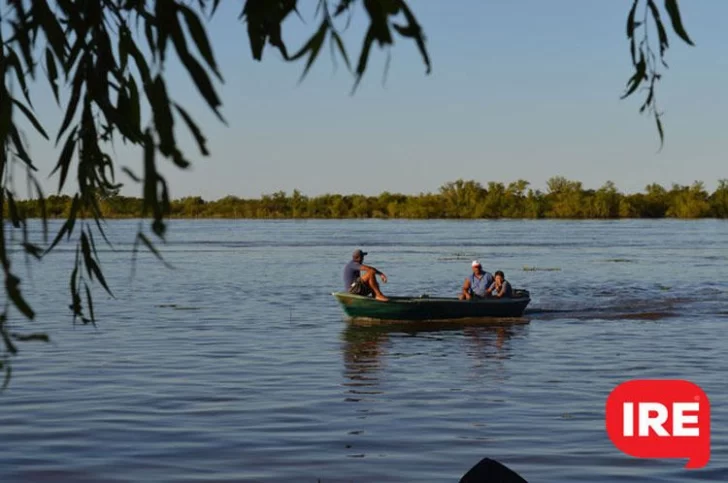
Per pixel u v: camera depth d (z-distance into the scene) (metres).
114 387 13.51
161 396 12.84
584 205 157.62
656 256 54.75
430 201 164.00
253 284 35.88
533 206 158.88
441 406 12.25
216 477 8.85
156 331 20.61
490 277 23.45
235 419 11.40
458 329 21.22
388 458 9.55
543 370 15.24
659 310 25.75
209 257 55.06
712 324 22.30
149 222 1.79
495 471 3.59
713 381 14.02
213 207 173.38
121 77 2.27
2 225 2.24
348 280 22.98
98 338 19.20
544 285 35.03
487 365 15.83
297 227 121.25
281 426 11.05
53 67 2.31
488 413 11.77
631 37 2.34
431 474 8.95
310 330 21.02
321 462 9.39
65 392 13.08
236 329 21.16
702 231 102.06
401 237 83.94
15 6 2.06
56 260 50.06
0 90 2.19
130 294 31.09
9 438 10.38
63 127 2.29
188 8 1.77
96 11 2.15
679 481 8.71
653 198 158.50
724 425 11.05
